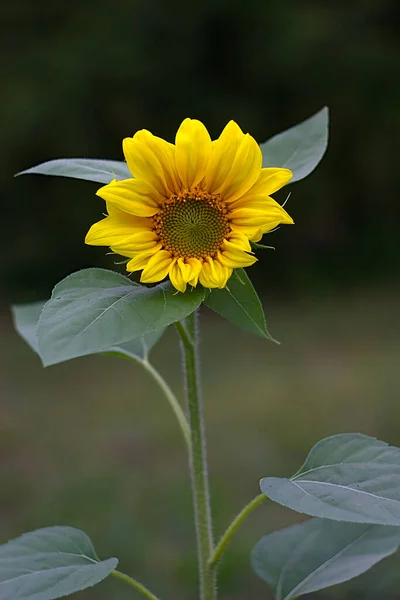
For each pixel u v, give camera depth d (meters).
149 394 7.88
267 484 1.57
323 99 14.97
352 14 14.99
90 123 14.04
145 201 1.65
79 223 14.23
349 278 14.62
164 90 14.52
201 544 1.92
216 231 1.66
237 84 14.90
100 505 5.08
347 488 1.55
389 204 15.31
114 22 14.21
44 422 7.04
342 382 8.00
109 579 4.27
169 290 1.60
